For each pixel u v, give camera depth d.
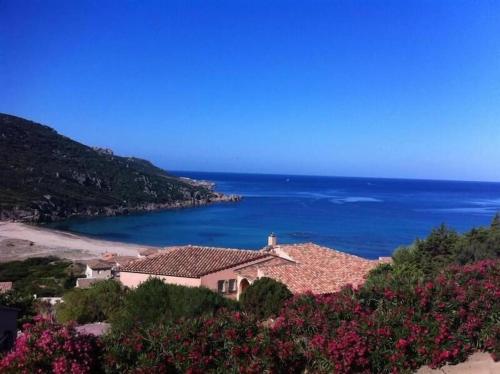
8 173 163.75
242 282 39.94
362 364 10.48
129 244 109.50
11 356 8.98
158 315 19.25
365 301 12.33
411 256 37.91
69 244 104.94
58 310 28.02
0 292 26.06
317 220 152.50
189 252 43.34
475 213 173.12
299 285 34.06
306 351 10.62
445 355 10.93
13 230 116.62
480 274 13.52
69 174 184.12
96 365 9.58
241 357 10.30
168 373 9.88
